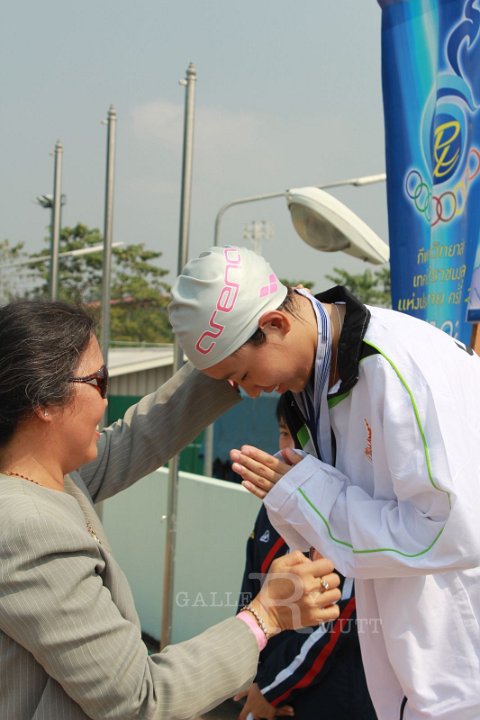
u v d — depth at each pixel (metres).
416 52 2.51
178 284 1.78
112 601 1.44
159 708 1.37
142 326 30.08
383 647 1.86
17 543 1.33
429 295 2.50
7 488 1.42
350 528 1.67
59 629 1.32
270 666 2.40
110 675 1.34
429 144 2.50
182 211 4.04
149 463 2.03
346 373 1.68
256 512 4.26
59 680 1.34
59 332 1.46
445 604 1.71
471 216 2.29
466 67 2.31
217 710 3.89
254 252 1.82
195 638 1.48
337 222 3.91
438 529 1.56
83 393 1.48
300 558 1.53
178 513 4.86
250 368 1.73
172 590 4.17
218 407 2.05
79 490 1.71
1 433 1.46
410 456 1.57
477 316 2.26
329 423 1.80
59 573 1.34
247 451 1.80
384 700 1.88
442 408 1.57
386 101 2.61
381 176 5.28
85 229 29.89
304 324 1.74
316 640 2.31
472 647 1.71
